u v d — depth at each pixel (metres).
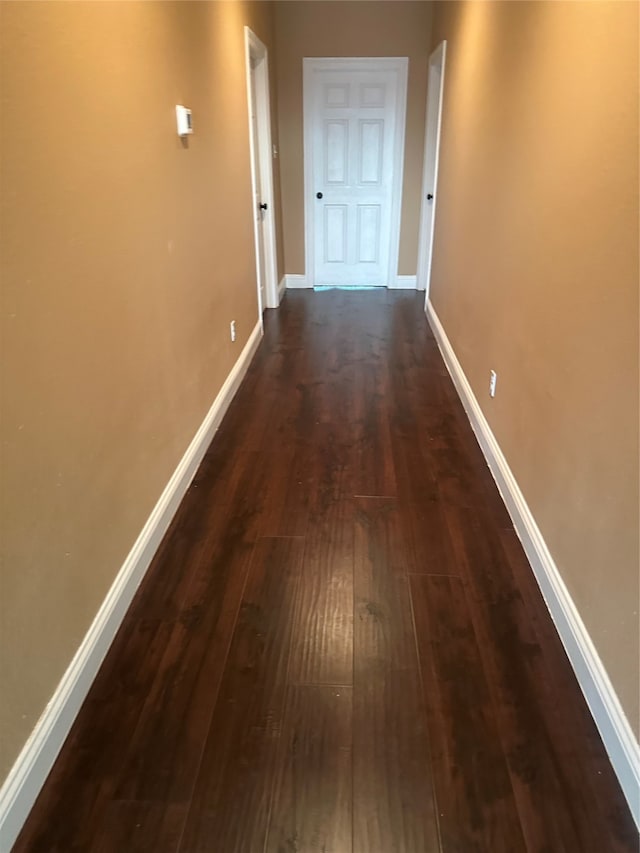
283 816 1.28
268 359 3.98
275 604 1.86
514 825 1.26
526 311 2.15
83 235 1.49
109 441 1.68
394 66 4.97
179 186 2.31
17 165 1.18
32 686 1.29
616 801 1.30
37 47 1.25
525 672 1.62
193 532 2.20
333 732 1.46
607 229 1.47
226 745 1.42
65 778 1.34
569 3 1.77
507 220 2.45
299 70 5.01
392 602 1.86
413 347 4.22
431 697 1.55
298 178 5.41
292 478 2.56
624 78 1.40
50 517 1.35
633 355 1.32
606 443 1.45
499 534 2.18
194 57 2.49
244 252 3.70
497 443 2.54
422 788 1.33
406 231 5.60
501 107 2.58
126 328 1.79
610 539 1.42
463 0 3.51
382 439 2.90
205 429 2.75
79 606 1.51
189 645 1.70
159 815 1.28
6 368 1.16
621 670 1.36
